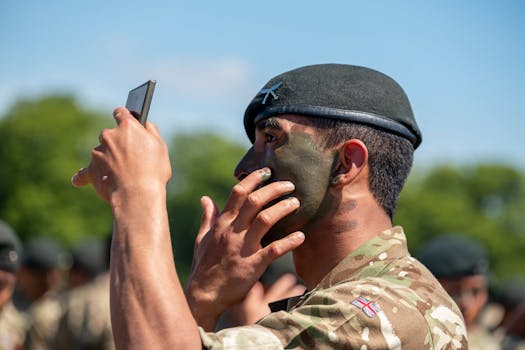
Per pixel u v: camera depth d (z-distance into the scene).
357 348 2.50
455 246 6.33
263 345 2.51
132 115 2.94
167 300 2.54
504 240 62.47
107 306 7.68
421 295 2.70
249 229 2.85
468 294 6.30
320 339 2.52
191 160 67.44
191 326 2.53
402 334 2.54
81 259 9.38
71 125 63.16
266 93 3.00
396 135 2.96
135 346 2.50
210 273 2.86
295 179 2.89
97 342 7.58
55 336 7.91
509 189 67.88
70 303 7.88
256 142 3.03
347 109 2.90
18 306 11.14
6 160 59.91
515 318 6.35
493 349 6.48
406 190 63.59
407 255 2.92
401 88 3.09
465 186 68.06
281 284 4.56
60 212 58.59
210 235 2.91
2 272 6.83
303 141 2.91
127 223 2.68
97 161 2.83
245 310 3.78
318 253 2.96
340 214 2.92
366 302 2.57
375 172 2.94
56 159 60.03
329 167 2.90
